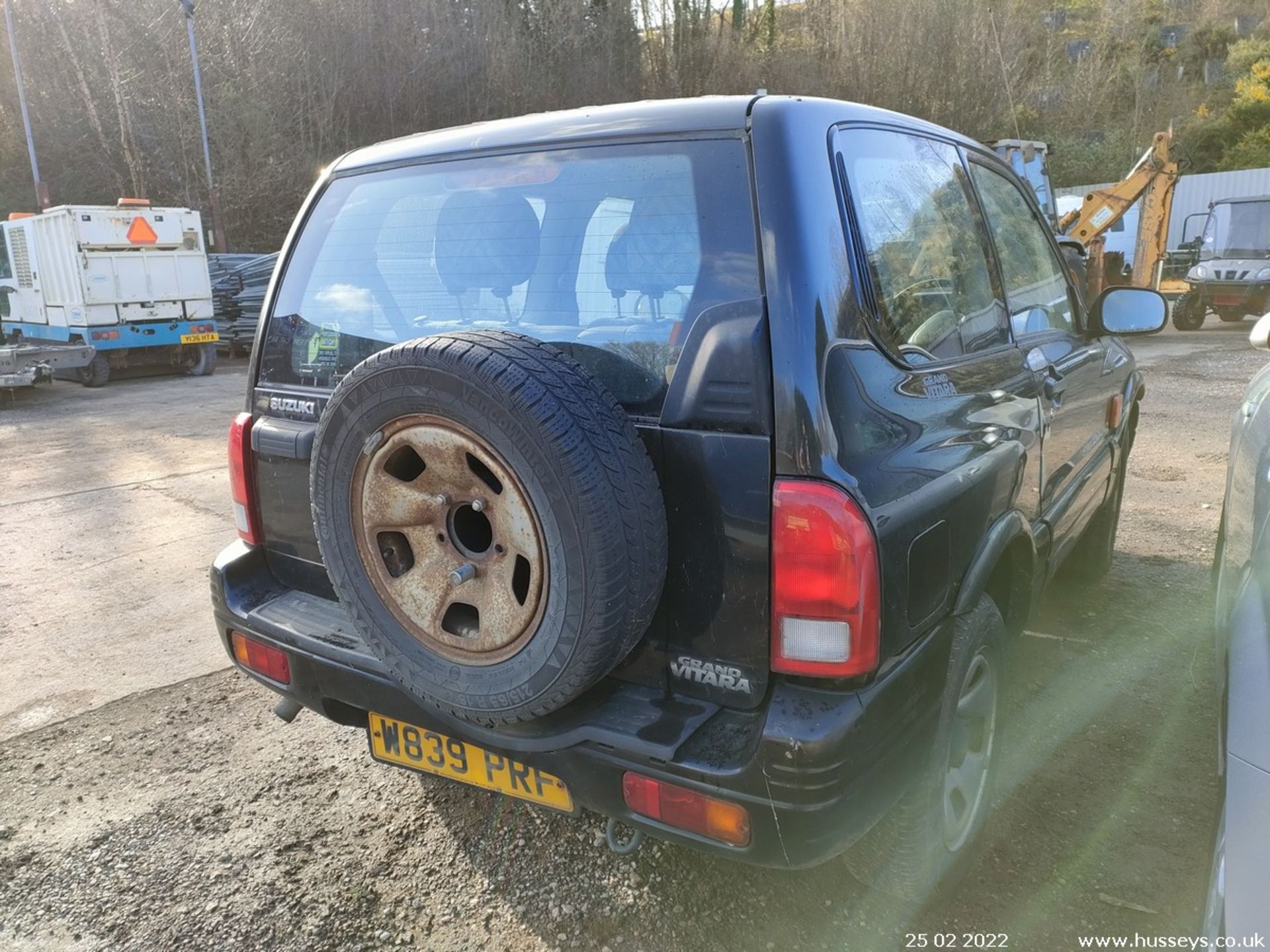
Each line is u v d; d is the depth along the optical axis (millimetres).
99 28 20547
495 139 2301
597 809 1944
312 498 2096
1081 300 3764
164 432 9461
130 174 22156
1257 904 1461
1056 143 36188
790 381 1714
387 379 1861
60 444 8938
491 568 1862
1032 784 2906
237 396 12117
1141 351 13711
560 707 1851
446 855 2670
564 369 1802
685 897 2457
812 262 1784
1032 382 2725
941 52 31016
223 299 16422
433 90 25766
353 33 24219
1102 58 40062
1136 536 5270
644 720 1882
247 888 2559
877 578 1743
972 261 2605
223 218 21031
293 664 2406
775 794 1725
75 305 12945
